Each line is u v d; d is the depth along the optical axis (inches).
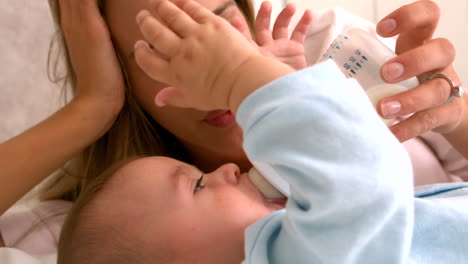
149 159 34.6
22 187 39.2
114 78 41.1
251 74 23.3
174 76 25.1
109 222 31.5
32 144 39.7
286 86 22.3
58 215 47.7
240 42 24.4
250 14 47.5
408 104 31.1
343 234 21.7
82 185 49.5
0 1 59.8
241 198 31.6
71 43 41.3
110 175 34.0
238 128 40.0
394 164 21.5
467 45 69.6
